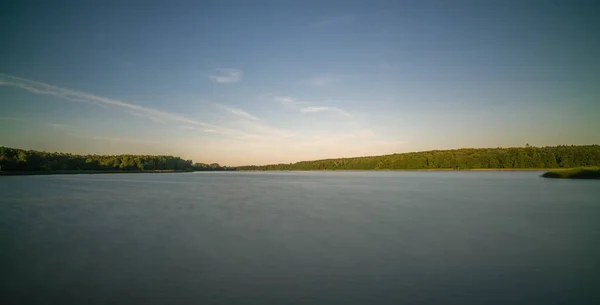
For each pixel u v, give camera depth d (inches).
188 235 692.7
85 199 1369.3
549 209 1069.1
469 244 619.5
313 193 1676.9
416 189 1930.4
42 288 411.8
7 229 749.9
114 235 691.4
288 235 692.7
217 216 934.4
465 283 429.4
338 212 1010.7
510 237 676.1
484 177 3516.2
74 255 549.6
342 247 598.5
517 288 413.1
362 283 429.1
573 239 657.6
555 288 413.1
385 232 722.2
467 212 1007.6
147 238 665.6
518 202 1262.3
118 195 1551.4
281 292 400.8
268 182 2807.6
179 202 1274.6
